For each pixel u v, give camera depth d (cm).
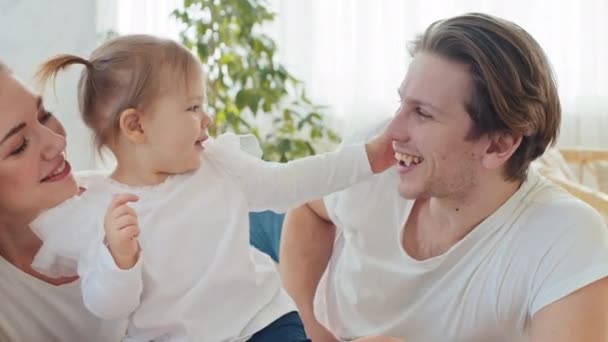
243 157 122
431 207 125
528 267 113
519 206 118
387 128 125
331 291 140
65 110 224
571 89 380
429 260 122
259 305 117
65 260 111
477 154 114
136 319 110
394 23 364
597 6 375
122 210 101
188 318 111
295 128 338
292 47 362
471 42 110
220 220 115
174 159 114
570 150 324
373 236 130
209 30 285
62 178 109
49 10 263
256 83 289
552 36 376
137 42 115
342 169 122
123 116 112
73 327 116
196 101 115
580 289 108
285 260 147
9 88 104
